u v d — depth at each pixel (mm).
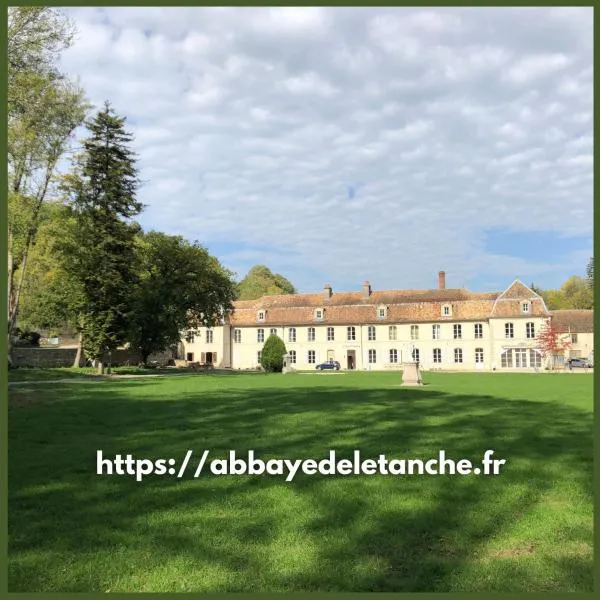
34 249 44094
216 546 5613
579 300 98812
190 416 14344
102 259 39750
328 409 15828
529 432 11938
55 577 4973
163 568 5133
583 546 5594
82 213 40156
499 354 69438
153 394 21188
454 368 71000
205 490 7547
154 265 48875
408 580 4879
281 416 14258
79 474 8344
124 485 7777
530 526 6148
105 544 5680
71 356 56156
